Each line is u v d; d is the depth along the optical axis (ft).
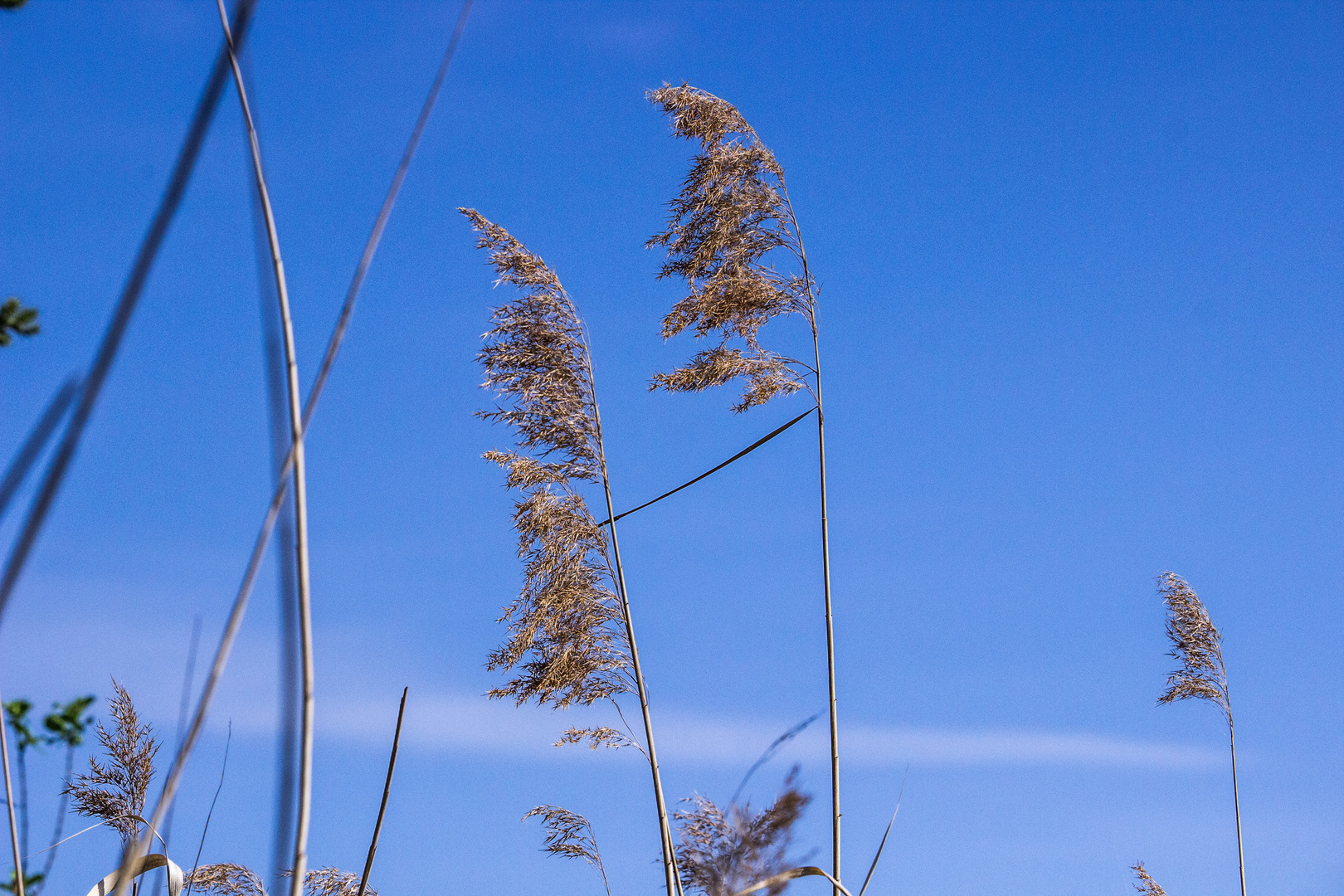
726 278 17.85
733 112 18.34
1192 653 22.81
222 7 3.63
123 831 12.34
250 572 4.94
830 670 15.16
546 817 16.06
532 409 17.90
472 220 18.10
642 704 16.60
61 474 3.32
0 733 8.14
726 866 9.80
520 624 17.78
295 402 5.31
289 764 4.17
